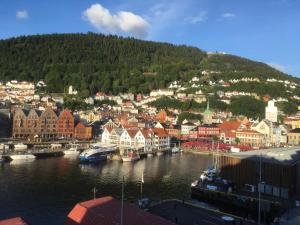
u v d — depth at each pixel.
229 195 105.94
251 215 99.38
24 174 133.25
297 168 111.12
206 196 110.44
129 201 102.00
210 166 157.38
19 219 58.22
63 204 97.75
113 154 185.88
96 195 107.44
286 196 105.56
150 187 120.00
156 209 90.25
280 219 87.81
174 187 121.00
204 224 79.94
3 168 142.75
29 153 174.00
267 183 109.88
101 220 66.31
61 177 130.75
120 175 138.00
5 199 100.62
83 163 162.75
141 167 157.75
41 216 87.81
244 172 115.69
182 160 181.88
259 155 121.12
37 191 110.12
